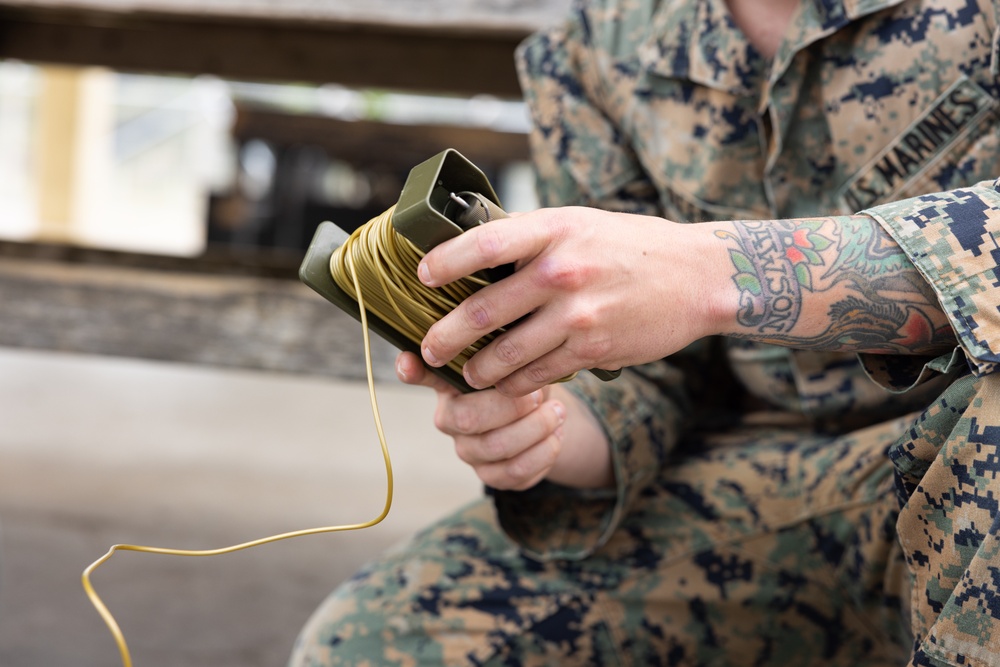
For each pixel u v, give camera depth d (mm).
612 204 1046
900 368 722
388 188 4641
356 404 2861
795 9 917
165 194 6586
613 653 890
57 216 5168
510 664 879
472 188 650
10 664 1240
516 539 909
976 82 854
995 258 631
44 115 5086
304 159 4738
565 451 898
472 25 1716
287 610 1470
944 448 644
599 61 1033
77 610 1415
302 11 1771
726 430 1051
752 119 942
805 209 940
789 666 904
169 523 1791
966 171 867
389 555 943
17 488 1916
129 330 1879
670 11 985
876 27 881
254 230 4844
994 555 604
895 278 663
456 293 661
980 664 616
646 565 896
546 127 1066
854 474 866
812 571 888
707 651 898
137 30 2322
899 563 820
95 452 2203
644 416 937
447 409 812
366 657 870
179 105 6449
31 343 1861
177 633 1364
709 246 655
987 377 625
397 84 2260
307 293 2016
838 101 897
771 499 910
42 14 2330
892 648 883
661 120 988
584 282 619
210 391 2902
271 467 2189
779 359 972
